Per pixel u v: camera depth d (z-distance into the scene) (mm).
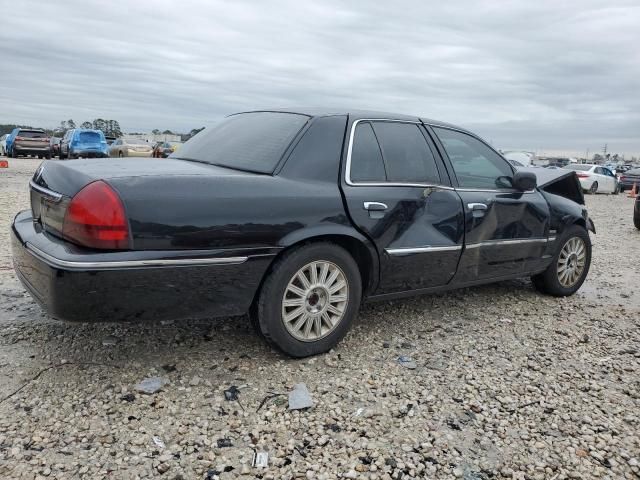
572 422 3062
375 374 3471
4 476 2359
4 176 16125
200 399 3051
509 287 5742
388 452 2697
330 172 3551
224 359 3523
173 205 2908
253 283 3219
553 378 3584
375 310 4688
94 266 2740
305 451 2664
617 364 3867
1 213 8539
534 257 5008
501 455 2732
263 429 2816
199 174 3109
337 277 3582
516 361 3820
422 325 4406
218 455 2600
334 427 2873
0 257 5738
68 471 2422
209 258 3010
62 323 3957
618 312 5133
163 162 3559
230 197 3082
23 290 4676
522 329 4473
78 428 2727
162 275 2893
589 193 27469
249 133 3865
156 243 2867
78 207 2809
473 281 4527
